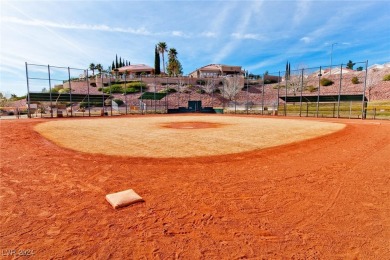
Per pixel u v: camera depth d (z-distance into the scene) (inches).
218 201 141.1
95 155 257.6
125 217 121.5
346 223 115.2
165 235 105.1
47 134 419.2
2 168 209.5
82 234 105.4
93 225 113.3
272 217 121.6
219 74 2512.3
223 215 123.7
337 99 959.6
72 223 115.0
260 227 112.0
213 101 1765.5
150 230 109.1
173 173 195.6
